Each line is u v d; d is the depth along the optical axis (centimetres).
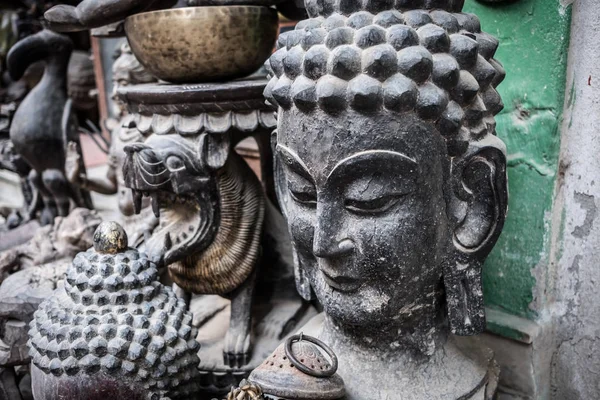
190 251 108
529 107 108
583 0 98
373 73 73
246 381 78
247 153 178
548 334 112
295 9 116
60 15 108
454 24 78
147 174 101
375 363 92
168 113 104
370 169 76
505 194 84
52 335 81
